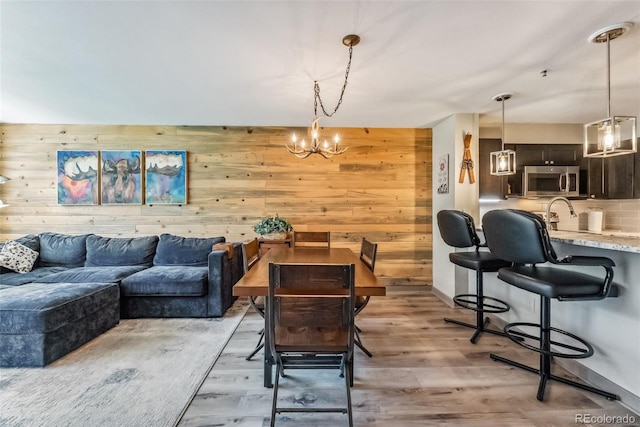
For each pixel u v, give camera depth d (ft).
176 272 9.98
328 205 12.98
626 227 12.69
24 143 12.37
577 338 5.66
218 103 9.93
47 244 11.28
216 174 12.83
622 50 6.44
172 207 12.78
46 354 6.66
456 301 8.59
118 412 5.19
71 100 9.68
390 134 13.04
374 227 13.07
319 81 8.12
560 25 5.59
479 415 5.16
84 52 6.71
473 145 10.85
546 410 5.29
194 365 6.75
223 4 5.09
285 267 4.45
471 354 7.32
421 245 13.10
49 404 5.38
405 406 5.39
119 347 7.59
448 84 8.28
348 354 4.71
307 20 5.49
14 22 5.59
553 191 12.03
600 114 10.98
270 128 12.86
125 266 10.95
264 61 7.03
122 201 12.54
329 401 5.52
